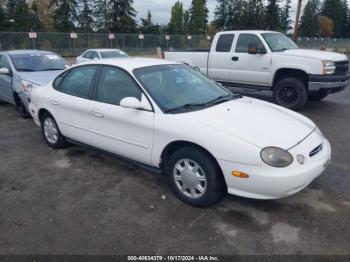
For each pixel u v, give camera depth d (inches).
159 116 142.6
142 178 167.6
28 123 277.9
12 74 296.5
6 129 260.7
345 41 2094.0
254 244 115.0
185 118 137.5
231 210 135.9
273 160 118.6
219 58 360.2
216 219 129.9
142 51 1258.0
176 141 137.1
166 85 160.2
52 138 208.4
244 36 342.6
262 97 381.1
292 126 139.3
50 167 183.5
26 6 1747.0
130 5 1952.5
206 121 134.3
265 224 126.2
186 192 140.3
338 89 313.3
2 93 323.6
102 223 129.0
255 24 2303.2
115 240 118.6
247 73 340.8
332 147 209.9
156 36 1280.8
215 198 132.6
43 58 321.7
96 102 169.0
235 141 123.1
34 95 213.5
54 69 310.0
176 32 2493.8
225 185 134.1
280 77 325.7
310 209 136.1
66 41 1076.5
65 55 1078.4
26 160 194.2
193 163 135.2
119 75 163.2
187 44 1342.3
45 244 117.1
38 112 210.1
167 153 145.8
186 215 133.1
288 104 320.2
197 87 170.4
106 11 1913.1
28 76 280.1
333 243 115.0
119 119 156.3
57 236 121.5
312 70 296.5
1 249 114.8
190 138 131.2
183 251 112.5
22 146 219.1
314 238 117.7
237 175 122.6
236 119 137.3
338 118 286.0
